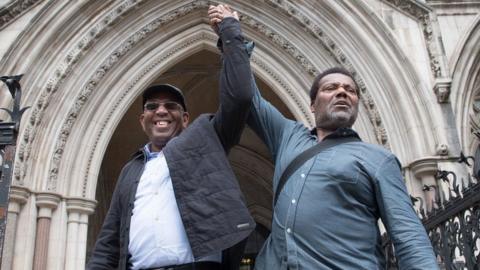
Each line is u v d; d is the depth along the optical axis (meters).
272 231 2.38
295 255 2.12
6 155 4.86
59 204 10.77
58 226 10.60
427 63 10.58
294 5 11.75
